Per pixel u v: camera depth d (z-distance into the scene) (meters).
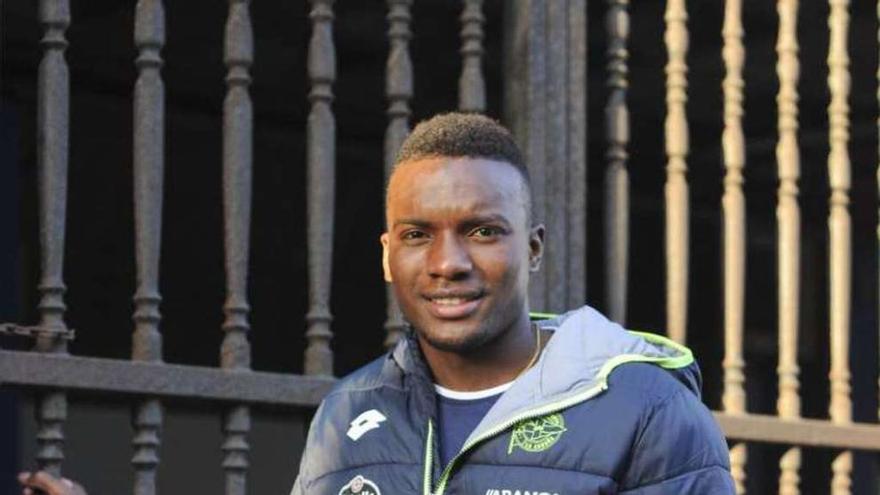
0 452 5.87
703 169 7.07
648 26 5.55
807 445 4.62
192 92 6.17
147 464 3.84
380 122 6.54
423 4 5.32
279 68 5.98
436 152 2.53
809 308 7.41
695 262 7.46
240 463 3.95
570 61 4.42
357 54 5.86
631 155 6.92
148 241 3.89
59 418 3.73
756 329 7.57
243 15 4.05
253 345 6.71
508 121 4.41
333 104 6.38
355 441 2.68
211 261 6.61
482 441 2.56
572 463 2.54
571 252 4.37
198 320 6.61
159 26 3.94
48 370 3.70
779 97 4.76
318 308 4.09
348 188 6.77
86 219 6.27
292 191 6.70
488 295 2.52
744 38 5.70
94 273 6.34
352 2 5.32
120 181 6.30
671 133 4.55
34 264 6.17
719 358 7.55
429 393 2.64
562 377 2.57
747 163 7.06
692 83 6.15
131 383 3.79
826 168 7.07
